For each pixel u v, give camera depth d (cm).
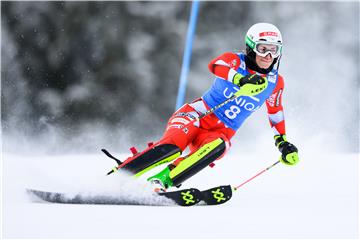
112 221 1259
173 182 1608
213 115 1753
